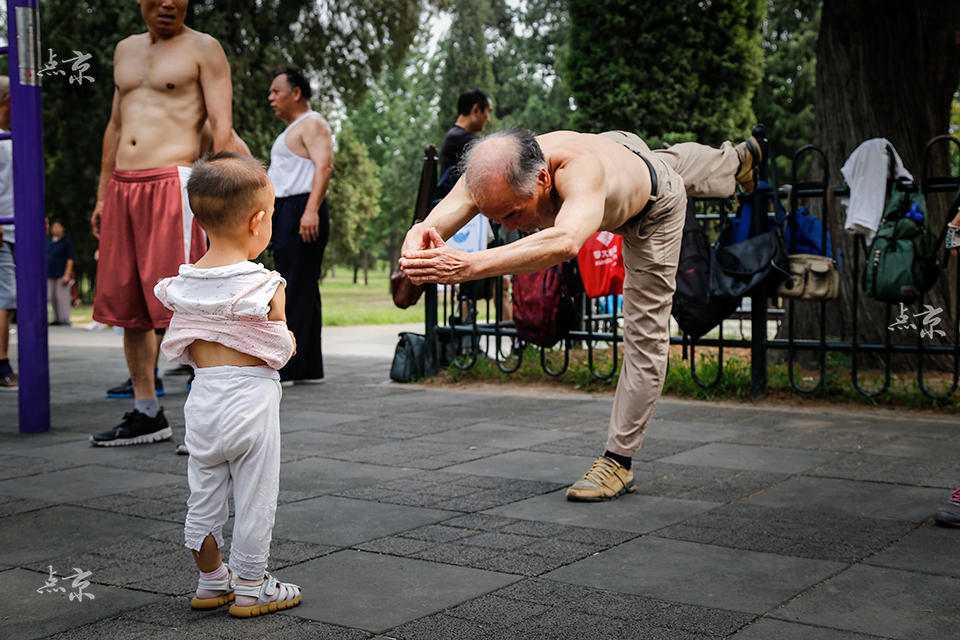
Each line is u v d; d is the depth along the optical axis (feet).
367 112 178.81
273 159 23.44
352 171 107.65
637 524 11.02
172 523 11.16
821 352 20.49
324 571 9.30
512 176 9.63
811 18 99.91
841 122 26.30
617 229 12.07
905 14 25.67
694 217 15.30
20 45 17.17
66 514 11.58
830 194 20.22
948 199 25.76
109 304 16.14
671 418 18.72
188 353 8.36
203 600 8.27
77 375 27.20
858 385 21.07
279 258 23.61
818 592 8.55
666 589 8.68
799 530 10.70
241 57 67.51
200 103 16.60
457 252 8.82
